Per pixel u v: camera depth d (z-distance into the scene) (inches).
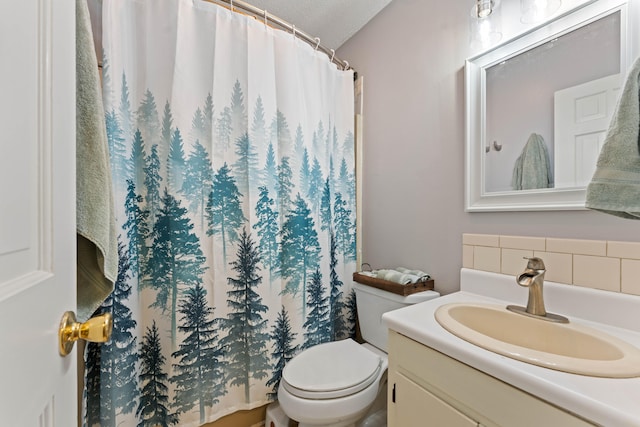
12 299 12.6
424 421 30.4
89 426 39.2
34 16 15.2
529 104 39.8
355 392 41.5
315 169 59.9
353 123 67.9
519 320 35.2
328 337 60.4
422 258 55.1
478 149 45.5
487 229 44.5
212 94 46.7
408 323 32.8
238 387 50.0
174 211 43.9
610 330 30.9
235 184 49.3
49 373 15.8
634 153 25.5
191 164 45.3
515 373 22.8
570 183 35.7
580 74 35.1
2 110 12.4
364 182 69.4
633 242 30.9
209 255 46.9
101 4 40.6
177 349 44.1
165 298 44.9
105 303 38.4
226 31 48.2
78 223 23.4
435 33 52.3
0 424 11.6
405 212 58.7
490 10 41.4
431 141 53.2
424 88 54.5
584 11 34.6
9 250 12.8
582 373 22.2
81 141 24.3
